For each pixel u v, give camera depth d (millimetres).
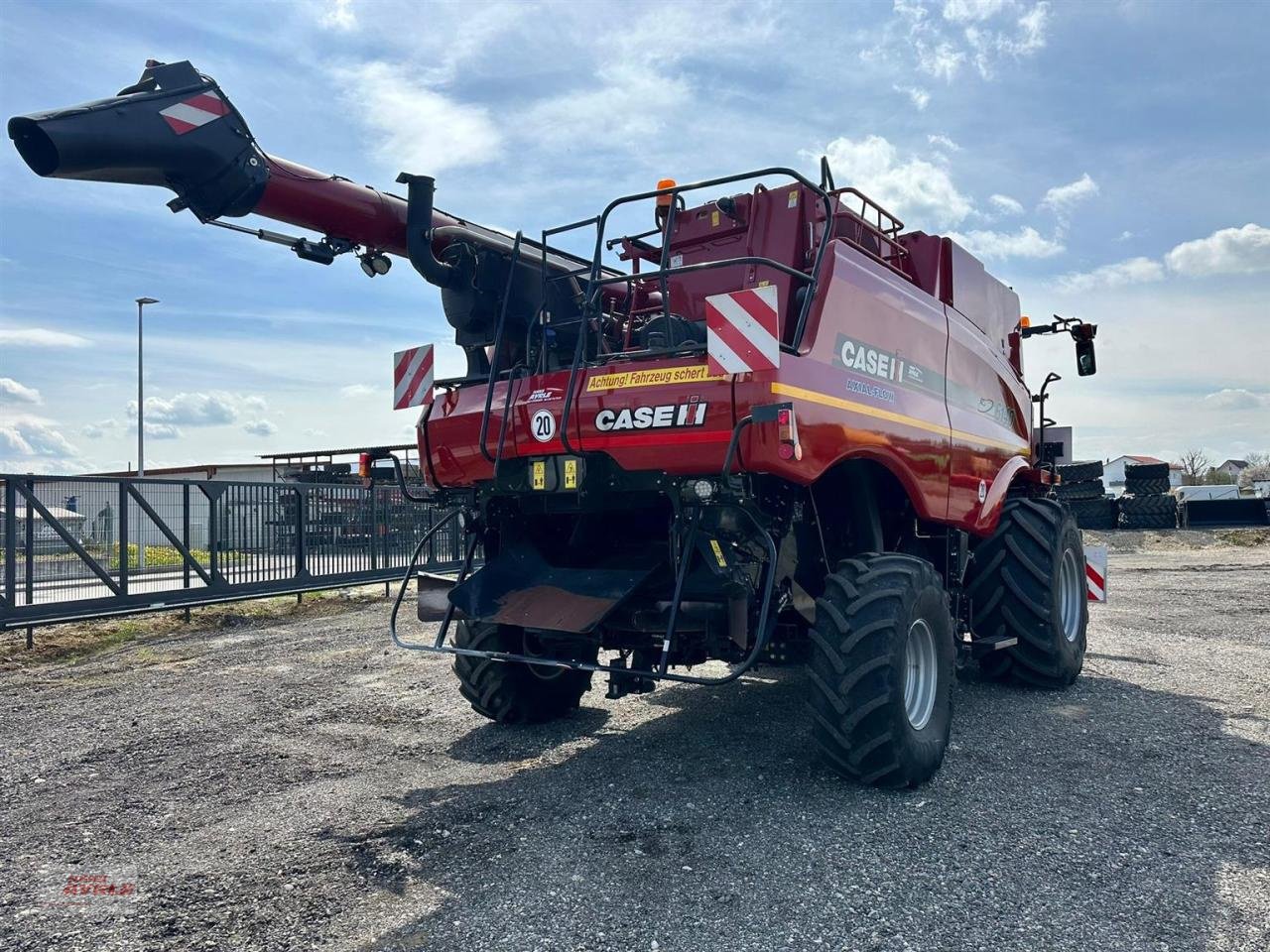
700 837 3322
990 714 5133
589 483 4121
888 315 4504
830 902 2766
